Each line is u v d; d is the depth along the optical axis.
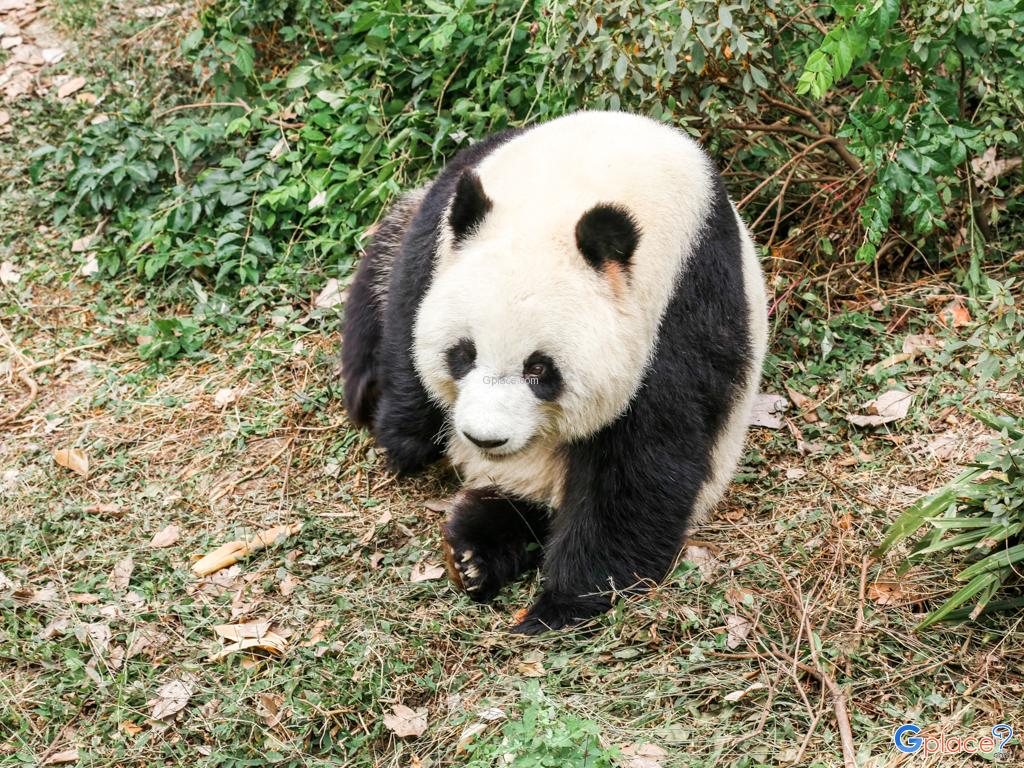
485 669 4.05
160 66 7.40
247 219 6.38
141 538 4.81
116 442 5.38
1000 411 4.88
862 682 3.74
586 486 4.37
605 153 4.29
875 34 4.94
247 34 7.28
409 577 4.54
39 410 5.66
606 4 5.27
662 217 4.17
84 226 6.75
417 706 3.94
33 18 8.18
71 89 7.53
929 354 5.38
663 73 5.25
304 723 3.82
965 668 3.76
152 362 5.90
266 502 5.00
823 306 5.70
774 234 6.03
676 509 4.36
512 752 3.40
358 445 5.30
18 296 6.36
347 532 4.78
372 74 6.61
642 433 4.23
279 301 6.19
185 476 5.18
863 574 4.14
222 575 4.59
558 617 4.31
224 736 3.79
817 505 4.67
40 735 3.86
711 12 5.24
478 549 4.48
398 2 6.36
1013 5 5.19
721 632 4.02
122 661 4.13
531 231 3.95
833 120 6.26
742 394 4.62
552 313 3.81
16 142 7.30
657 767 3.45
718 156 6.19
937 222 5.43
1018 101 5.59
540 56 5.77
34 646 4.16
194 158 6.66
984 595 3.80
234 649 4.13
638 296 4.03
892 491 4.70
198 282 6.33
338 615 4.30
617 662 4.00
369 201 6.19
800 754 3.46
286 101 6.90
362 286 5.31
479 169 4.57
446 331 4.00
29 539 4.77
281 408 5.52
